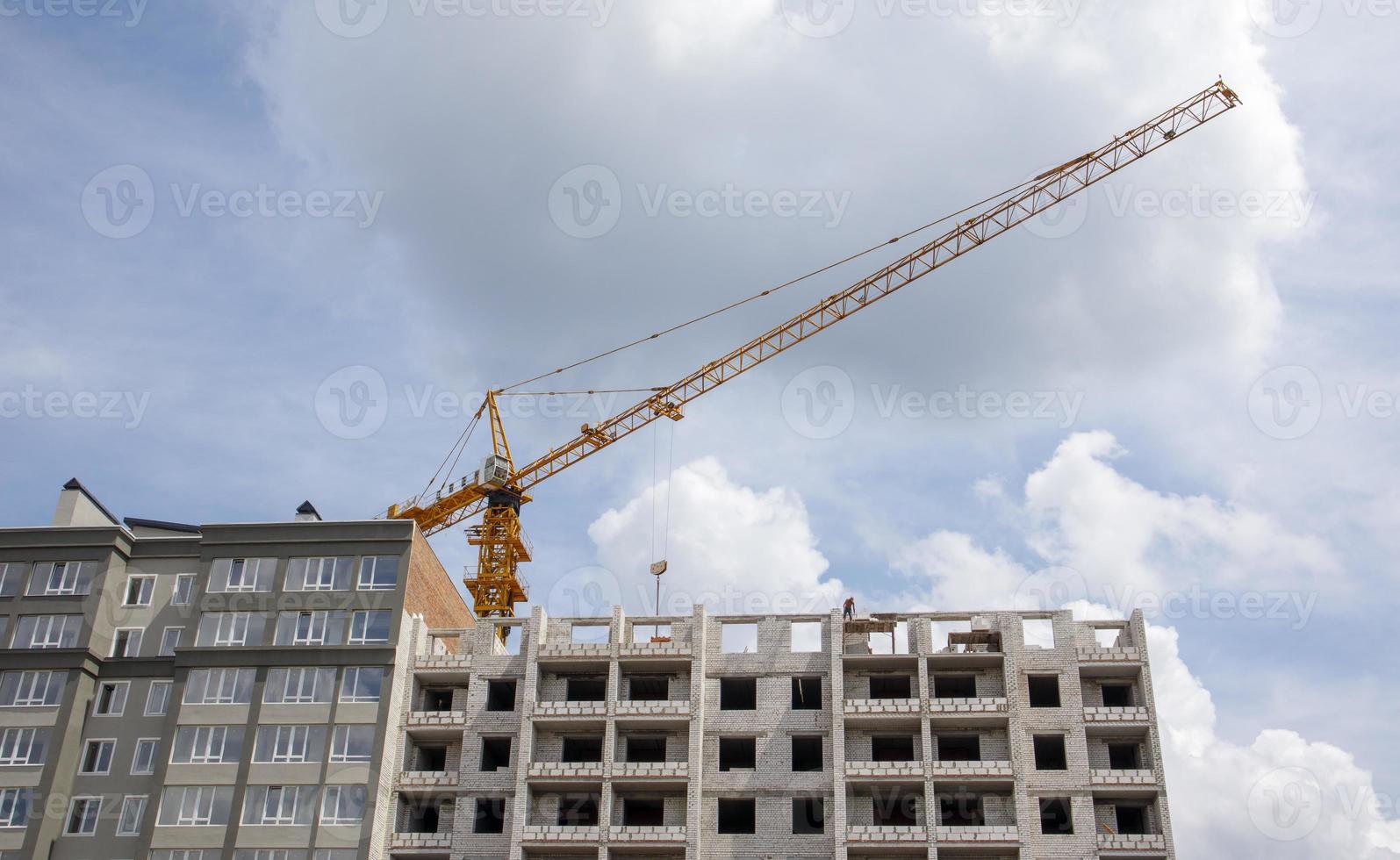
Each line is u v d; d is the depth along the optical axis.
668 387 145.62
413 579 100.69
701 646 96.94
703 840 90.62
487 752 96.69
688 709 93.94
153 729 94.75
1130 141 133.88
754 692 97.56
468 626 114.25
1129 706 94.88
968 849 88.19
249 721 94.00
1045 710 92.69
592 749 97.25
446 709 100.19
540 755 95.00
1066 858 87.38
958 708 92.50
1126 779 89.56
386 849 91.00
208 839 89.81
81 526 101.88
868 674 96.69
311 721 93.88
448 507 153.62
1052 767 92.94
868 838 88.69
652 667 98.00
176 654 96.69
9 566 100.50
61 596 99.19
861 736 94.06
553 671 98.31
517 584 149.00
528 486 153.12
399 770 94.19
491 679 97.81
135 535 107.25
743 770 93.12
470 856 90.56
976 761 90.44
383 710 94.19
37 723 94.06
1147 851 87.12
